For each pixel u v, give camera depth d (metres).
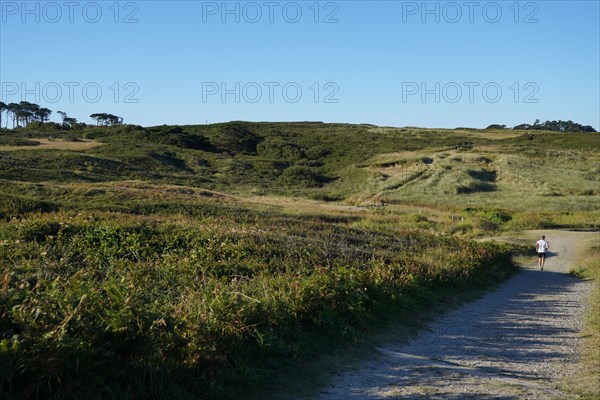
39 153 57.44
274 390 6.02
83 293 6.00
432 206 53.69
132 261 11.62
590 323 10.34
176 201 34.66
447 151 84.44
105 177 51.56
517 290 15.84
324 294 8.76
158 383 5.43
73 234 14.22
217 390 5.68
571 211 52.34
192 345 5.93
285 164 76.69
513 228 42.31
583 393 6.14
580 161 78.56
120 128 91.88
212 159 73.38
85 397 4.94
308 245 15.39
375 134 111.81
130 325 5.67
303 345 7.42
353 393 6.07
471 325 10.16
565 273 22.31
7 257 10.80
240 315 7.02
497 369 7.20
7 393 4.61
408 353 7.95
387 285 10.84
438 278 13.76
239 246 13.62
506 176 69.75
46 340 4.96
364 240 20.80
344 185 67.00
